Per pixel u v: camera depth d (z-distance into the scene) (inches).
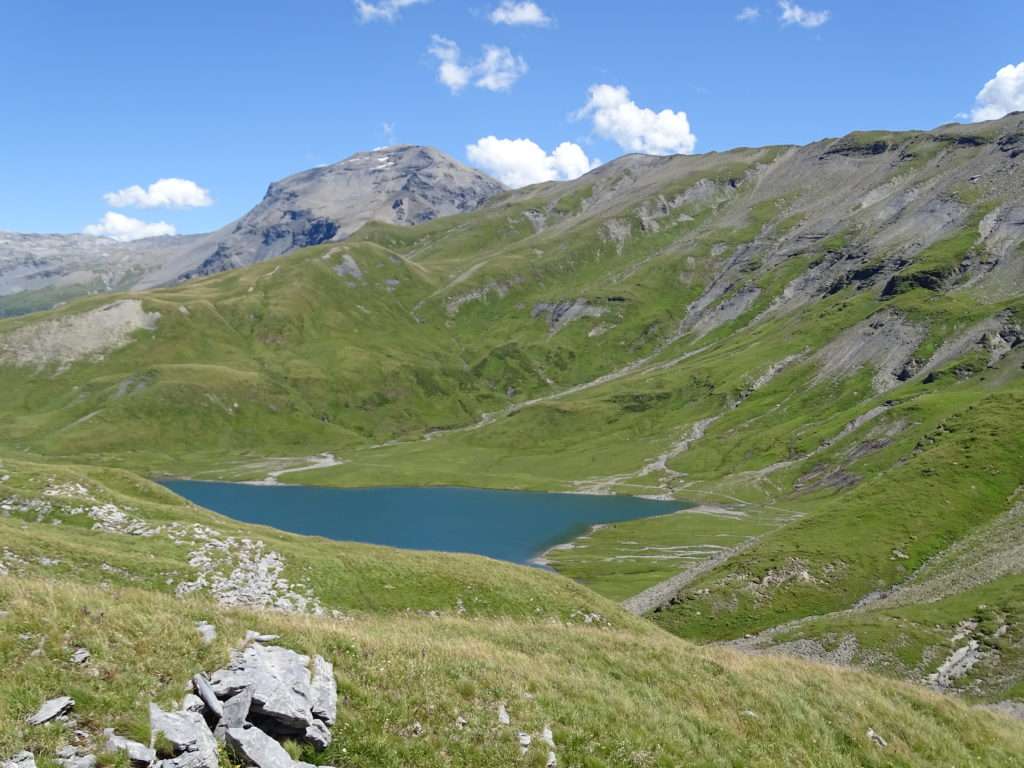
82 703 598.9
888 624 2379.4
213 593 1625.2
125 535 1910.7
